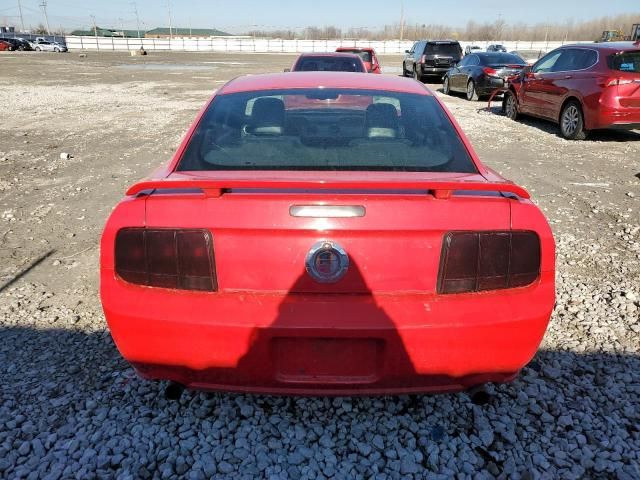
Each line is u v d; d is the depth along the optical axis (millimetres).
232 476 2283
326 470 2314
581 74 9797
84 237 5086
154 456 2375
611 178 7270
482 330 2125
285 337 2117
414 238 2094
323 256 2084
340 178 2289
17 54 51250
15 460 2352
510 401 2762
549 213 5770
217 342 2121
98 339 3334
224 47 74625
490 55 16562
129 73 27625
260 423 2588
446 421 2613
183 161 2570
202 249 2105
